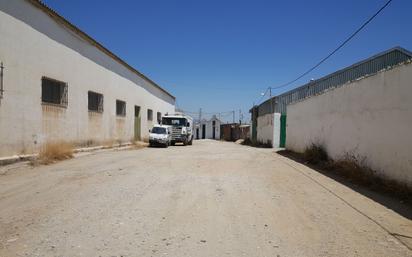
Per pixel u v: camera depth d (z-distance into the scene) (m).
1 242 5.37
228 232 6.02
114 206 7.67
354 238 5.81
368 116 12.09
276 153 24.05
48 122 18.12
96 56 24.97
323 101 17.47
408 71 9.54
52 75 18.52
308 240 5.69
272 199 8.67
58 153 17.38
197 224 6.45
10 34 14.78
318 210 7.62
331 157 16.06
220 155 21.56
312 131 19.38
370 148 11.85
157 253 5.01
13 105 15.03
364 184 10.84
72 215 6.89
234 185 10.60
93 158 18.42
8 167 13.66
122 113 32.22
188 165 15.69
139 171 13.35
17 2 15.21
